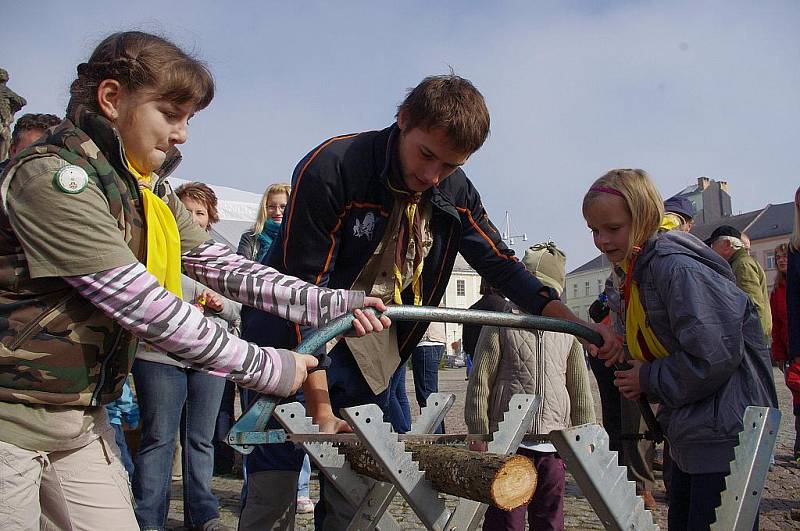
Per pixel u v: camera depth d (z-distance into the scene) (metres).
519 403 1.91
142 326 1.61
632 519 1.64
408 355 2.71
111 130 1.66
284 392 1.77
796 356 4.29
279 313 2.09
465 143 2.19
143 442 3.59
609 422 4.62
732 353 2.24
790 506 4.50
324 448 2.00
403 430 2.94
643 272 2.42
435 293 2.69
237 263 2.14
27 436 1.60
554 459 3.26
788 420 8.46
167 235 1.82
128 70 1.67
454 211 2.54
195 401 3.84
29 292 1.60
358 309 1.97
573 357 3.41
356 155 2.34
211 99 1.82
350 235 2.42
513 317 2.21
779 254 5.67
